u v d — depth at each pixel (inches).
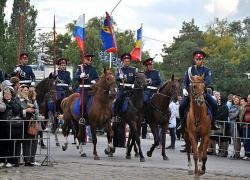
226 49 2962.6
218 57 2415.1
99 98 503.2
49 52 3179.1
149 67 556.4
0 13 1611.7
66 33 2832.2
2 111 422.9
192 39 3129.9
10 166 428.5
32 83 625.6
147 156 553.0
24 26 2127.2
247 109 540.7
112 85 490.9
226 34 3021.7
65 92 644.1
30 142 435.8
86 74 560.1
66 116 570.6
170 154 577.9
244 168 454.6
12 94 427.8
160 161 500.7
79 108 520.4
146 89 503.5
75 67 1815.9
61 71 664.4
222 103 567.5
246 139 535.8
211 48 3004.4
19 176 375.2
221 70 2117.4
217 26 3088.1
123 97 521.3
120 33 2662.4
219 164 486.9
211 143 595.5
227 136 548.1
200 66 454.3
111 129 527.8
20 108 426.0
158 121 510.6
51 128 864.9
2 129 426.9
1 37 1590.8
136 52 597.6
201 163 414.6
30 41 2182.6
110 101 513.0
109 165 455.8
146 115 523.2
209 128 394.0
